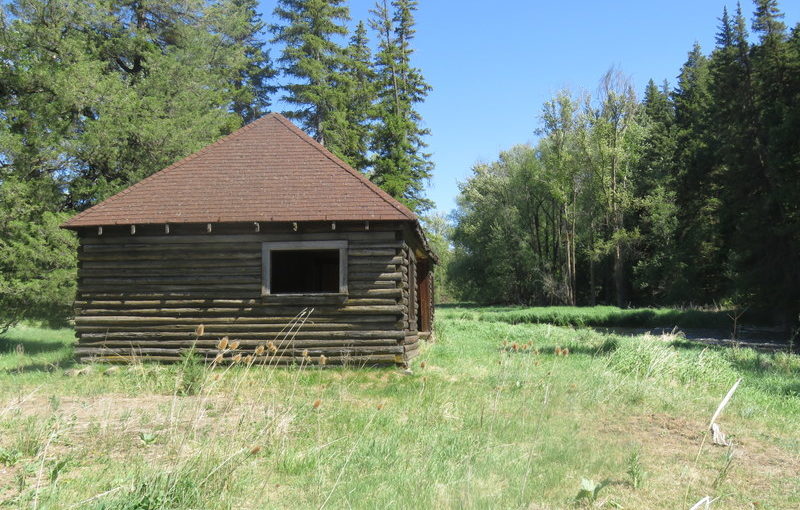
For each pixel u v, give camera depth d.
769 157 31.80
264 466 6.36
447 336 23.59
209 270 13.88
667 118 61.06
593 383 11.62
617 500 5.72
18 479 5.59
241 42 53.78
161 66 29.97
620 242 52.97
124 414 8.09
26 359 16.91
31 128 23.69
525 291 68.12
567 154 54.72
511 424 8.38
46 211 22.92
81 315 14.01
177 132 26.86
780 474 6.96
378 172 45.88
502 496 5.54
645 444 8.04
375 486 5.79
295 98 45.84
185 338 13.73
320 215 13.47
